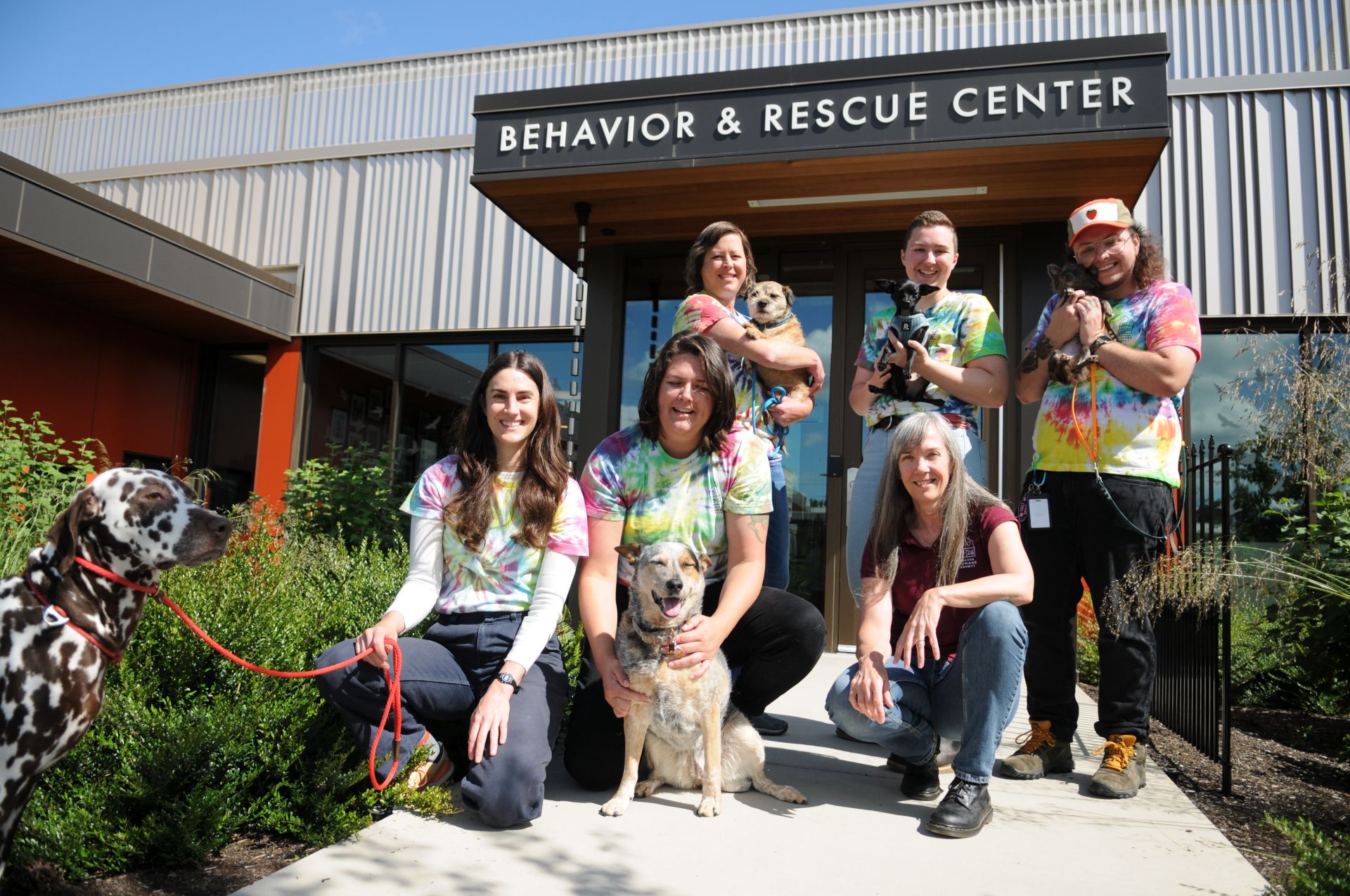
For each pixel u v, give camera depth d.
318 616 2.95
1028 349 3.17
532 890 1.92
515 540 2.63
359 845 2.16
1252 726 4.23
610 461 2.82
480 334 8.73
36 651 1.66
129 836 2.05
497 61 8.91
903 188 5.16
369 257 9.03
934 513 2.67
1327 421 3.31
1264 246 6.77
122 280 7.35
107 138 10.17
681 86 5.04
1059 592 3.01
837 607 5.67
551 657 2.70
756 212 5.61
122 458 8.73
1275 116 6.89
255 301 8.68
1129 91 4.49
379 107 9.23
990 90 4.65
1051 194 5.19
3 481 4.89
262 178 9.48
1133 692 2.81
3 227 6.33
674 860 2.13
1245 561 2.98
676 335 2.80
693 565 2.52
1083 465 2.92
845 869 2.10
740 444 2.78
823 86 4.85
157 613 2.53
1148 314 2.93
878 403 3.32
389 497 7.92
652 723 2.60
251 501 8.22
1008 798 2.71
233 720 2.24
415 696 2.50
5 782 1.64
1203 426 6.80
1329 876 1.76
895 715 2.54
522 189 5.36
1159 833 2.41
